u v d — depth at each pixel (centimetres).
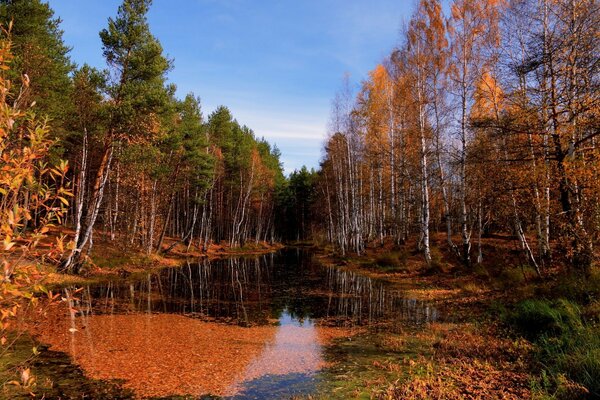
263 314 1453
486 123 1391
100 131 2266
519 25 1520
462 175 2034
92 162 3362
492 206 1772
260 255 4703
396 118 2927
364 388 722
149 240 3325
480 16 1995
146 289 1947
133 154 2314
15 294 332
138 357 913
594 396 599
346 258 3412
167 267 2969
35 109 1805
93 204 2180
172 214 5216
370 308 1523
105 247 2958
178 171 3847
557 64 1248
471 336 1000
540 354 804
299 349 1005
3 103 338
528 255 1695
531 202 1464
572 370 687
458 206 2633
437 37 2258
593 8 1178
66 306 1441
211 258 4062
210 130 4897
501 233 3105
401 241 3488
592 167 1159
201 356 939
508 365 780
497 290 1545
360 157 3569
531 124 1294
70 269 2064
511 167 1455
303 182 8000
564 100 1219
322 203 6059
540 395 612
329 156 4547
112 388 731
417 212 3228
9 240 306
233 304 1645
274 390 732
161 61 2314
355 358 916
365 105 3231
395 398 656
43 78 1925
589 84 1168
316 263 3559
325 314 1442
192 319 1345
